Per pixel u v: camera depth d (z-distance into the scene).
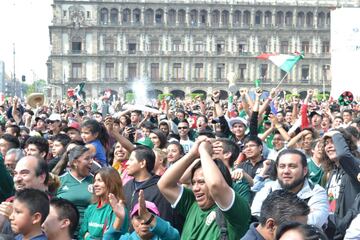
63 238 9.88
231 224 9.41
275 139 19.23
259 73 151.25
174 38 150.38
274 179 12.24
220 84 150.50
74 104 54.81
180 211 10.41
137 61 149.38
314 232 7.04
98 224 12.14
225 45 151.12
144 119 28.64
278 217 8.41
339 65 38.72
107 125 16.81
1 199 13.47
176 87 149.88
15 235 9.96
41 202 9.48
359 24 38.38
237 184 12.96
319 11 151.88
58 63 147.12
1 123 26.27
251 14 150.75
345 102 37.47
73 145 15.19
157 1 148.88
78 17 146.88
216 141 13.28
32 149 15.97
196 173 10.01
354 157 13.13
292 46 152.12
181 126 23.33
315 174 15.03
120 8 148.00
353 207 11.98
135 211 10.23
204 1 149.88
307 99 27.45
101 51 148.12
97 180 12.26
